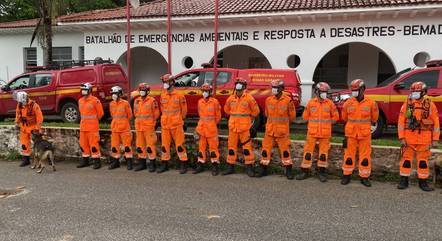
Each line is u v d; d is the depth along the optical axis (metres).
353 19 12.84
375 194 6.72
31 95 13.03
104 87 12.70
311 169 7.97
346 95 9.77
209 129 8.17
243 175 8.15
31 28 18.69
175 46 15.12
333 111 7.48
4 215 5.88
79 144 9.66
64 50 18.84
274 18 13.36
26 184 7.66
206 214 5.80
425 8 11.53
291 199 6.48
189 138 8.80
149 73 18.34
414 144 6.87
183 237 4.97
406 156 6.96
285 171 8.01
